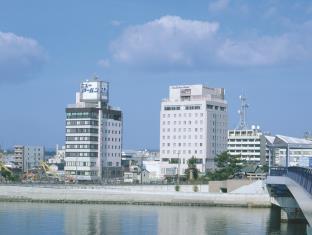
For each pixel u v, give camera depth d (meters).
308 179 76.69
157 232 135.12
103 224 149.38
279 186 154.25
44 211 182.12
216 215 172.00
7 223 150.00
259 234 131.75
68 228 141.38
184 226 145.75
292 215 152.75
